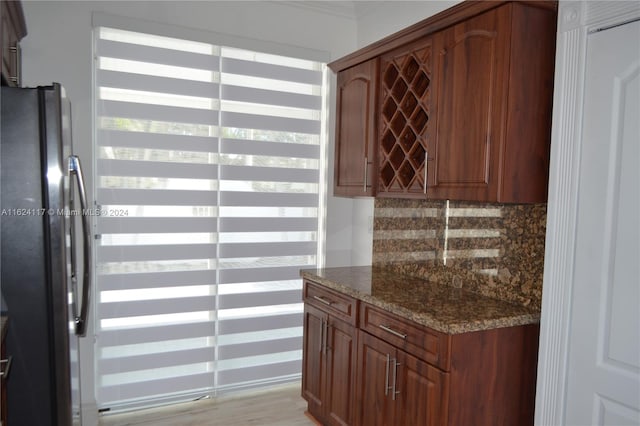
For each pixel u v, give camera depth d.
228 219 3.18
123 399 2.95
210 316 3.17
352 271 2.97
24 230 1.67
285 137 3.36
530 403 1.98
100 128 2.82
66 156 1.80
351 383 2.41
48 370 1.71
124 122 2.87
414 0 2.93
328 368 2.63
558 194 1.72
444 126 2.13
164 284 3.00
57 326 1.70
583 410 1.65
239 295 3.24
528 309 2.03
